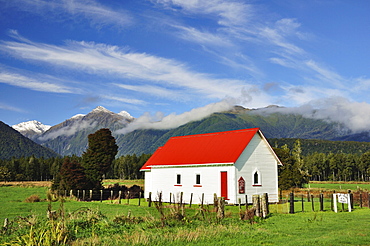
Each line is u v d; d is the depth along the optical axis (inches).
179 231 711.1
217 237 675.4
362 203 1362.0
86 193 1978.3
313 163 7303.2
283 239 662.5
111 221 817.5
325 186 3339.1
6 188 2765.7
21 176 5556.1
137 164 7214.6
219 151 1568.7
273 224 858.8
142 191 2241.6
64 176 1996.8
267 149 1604.3
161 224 797.9
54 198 1654.8
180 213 887.7
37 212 1154.0
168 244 615.2
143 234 658.8
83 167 2111.2
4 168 5007.4
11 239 642.8
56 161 6176.2
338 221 891.4
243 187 1480.1
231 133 1667.1
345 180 6939.0
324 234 706.8
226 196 1470.2
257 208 968.9
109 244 605.9
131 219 850.1
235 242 633.0
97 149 2234.3
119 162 7367.1
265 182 1567.4
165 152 1846.7
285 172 2358.5
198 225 803.4
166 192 1721.2
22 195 2003.0
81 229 730.2
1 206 1365.7
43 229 652.7
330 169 7234.3
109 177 7273.6
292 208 1096.8
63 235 630.5
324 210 1179.9
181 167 1665.8
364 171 7076.8
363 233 693.9
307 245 589.0
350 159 7175.2
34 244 582.9
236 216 983.0
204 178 1563.7
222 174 1504.7
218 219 875.4
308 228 789.2
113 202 1665.8
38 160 6245.1
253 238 669.3
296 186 2628.0
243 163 1503.4
